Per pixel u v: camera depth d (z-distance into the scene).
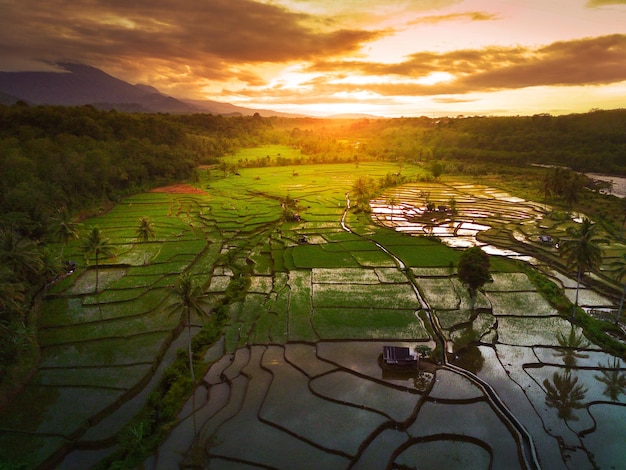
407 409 38.66
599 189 144.50
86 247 65.25
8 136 139.00
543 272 72.56
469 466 32.59
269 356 47.50
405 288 64.56
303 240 88.00
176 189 151.12
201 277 69.38
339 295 62.12
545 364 45.97
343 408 38.81
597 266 55.50
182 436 35.75
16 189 83.94
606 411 38.66
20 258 54.97
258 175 183.88
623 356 47.19
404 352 44.72
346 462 32.69
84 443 35.28
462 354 47.81
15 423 37.00
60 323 54.25
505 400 39.91
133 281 67.06
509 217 109.31
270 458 33.12
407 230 98.19
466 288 64.12
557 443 34.56
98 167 120.88
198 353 48.81
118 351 48.31
